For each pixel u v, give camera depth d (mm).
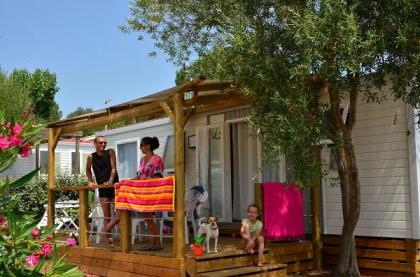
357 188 7910
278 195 8844
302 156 6914
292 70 6641
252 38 6934
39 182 17984
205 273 7340
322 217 9594
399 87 6957
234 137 11266
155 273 7766
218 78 7566
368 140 9070
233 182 11203
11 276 4234
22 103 22609
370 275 8844
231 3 9055
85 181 19203
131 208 8133
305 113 6824
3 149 4492
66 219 14664
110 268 8594
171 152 12914
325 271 9055
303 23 6441
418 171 8430
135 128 14172
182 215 7480
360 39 6254
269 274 7914
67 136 19422
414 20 6551
